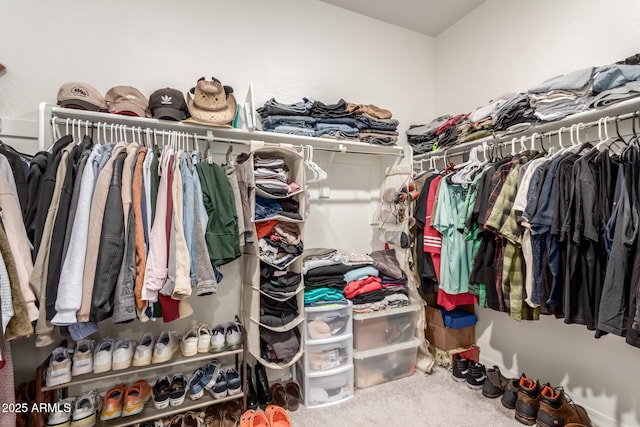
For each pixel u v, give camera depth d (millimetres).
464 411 1706
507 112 1762
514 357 2018
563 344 1753
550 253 1392
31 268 1168
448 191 1943
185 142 1898
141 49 1830
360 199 2488
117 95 1615
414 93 2781
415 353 2104
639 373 1448
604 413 1567
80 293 1166
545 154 1634
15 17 1576
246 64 2117
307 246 2295
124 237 1260
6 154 1242
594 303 1291
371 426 1589
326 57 2396
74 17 1683
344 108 2164
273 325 1679
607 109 1375
